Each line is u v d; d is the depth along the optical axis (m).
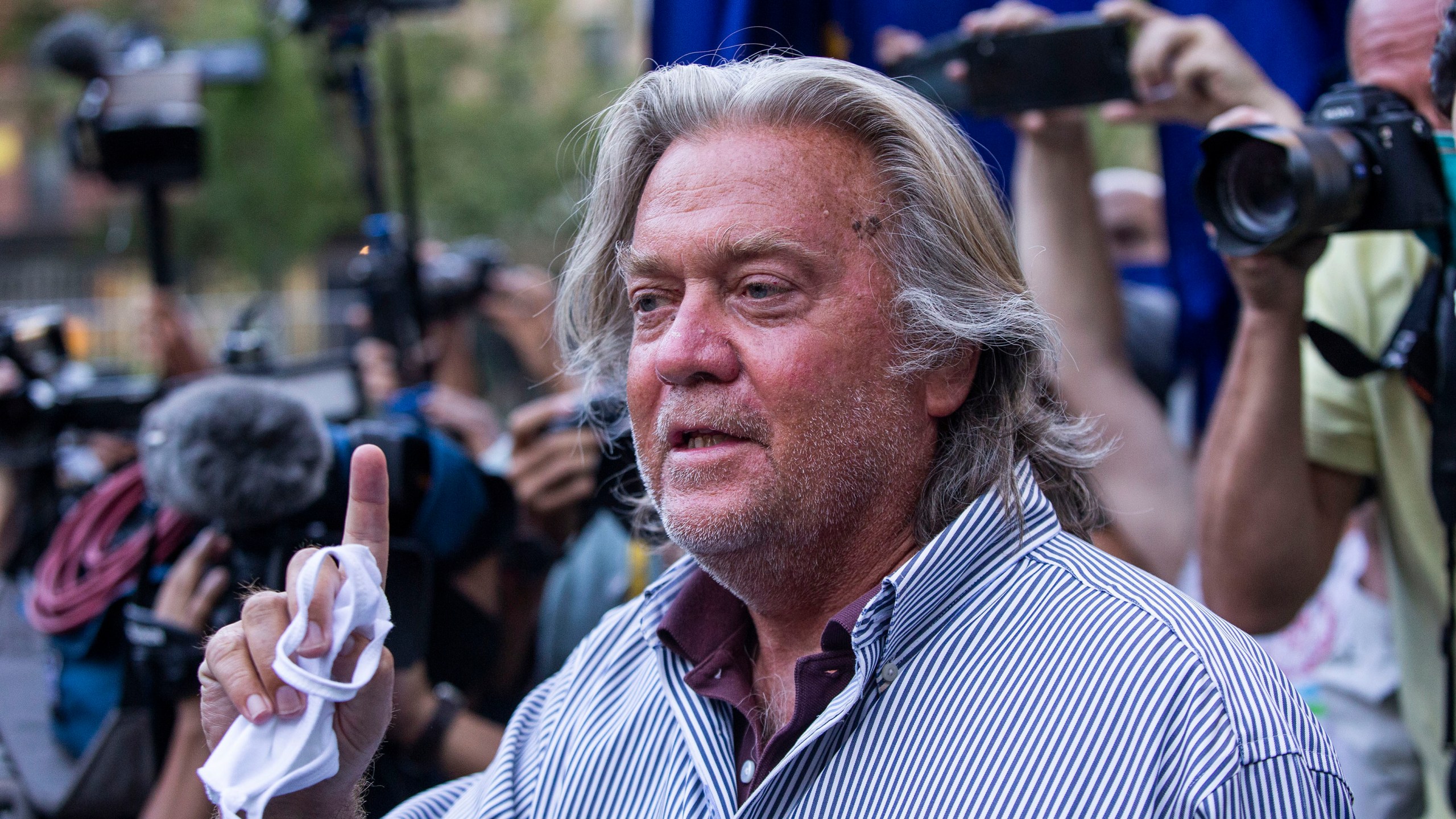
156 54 3.48
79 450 3.15
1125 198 3.42
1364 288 1.78
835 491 1.17
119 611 2.13
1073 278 2.14
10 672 2.23
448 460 2.09
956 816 1.04
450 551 2.05
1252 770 1.00
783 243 1.15
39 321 2.70
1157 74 1.96
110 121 3.20
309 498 1.91
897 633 1.14
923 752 1.09
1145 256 3.42
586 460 2.26
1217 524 1.75
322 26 2.99
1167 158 2.46
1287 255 1.62
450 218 10.88
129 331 11.60
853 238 1.17
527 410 2.31
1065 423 1.37
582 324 1.50
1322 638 2.21
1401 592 1.80
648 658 1.38
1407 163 1.51
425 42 11.20
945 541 1.15
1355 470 1.81
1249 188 1.61
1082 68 2.03
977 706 1.09
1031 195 2.18
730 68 1.26
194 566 1.99
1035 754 1.04
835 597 1.23
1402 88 1.57
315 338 11.16
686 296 1.19
